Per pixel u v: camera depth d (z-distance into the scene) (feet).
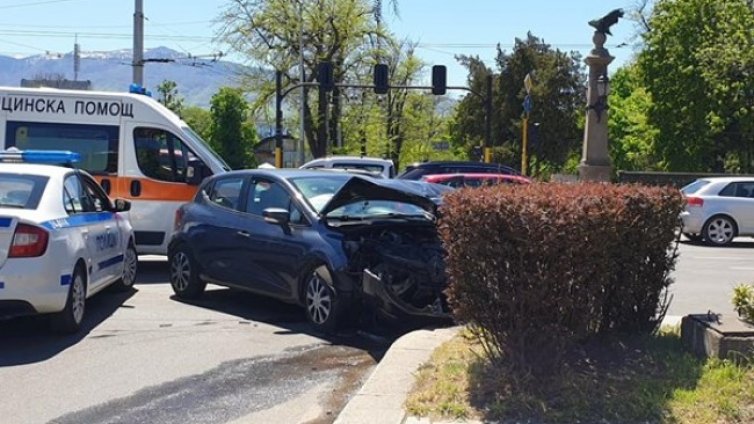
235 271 30.60
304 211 28.45
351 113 145.48
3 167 27.20
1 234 23.95
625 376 17.99
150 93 45.83
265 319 29.35
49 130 41.19
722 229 61.16
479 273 17.25
